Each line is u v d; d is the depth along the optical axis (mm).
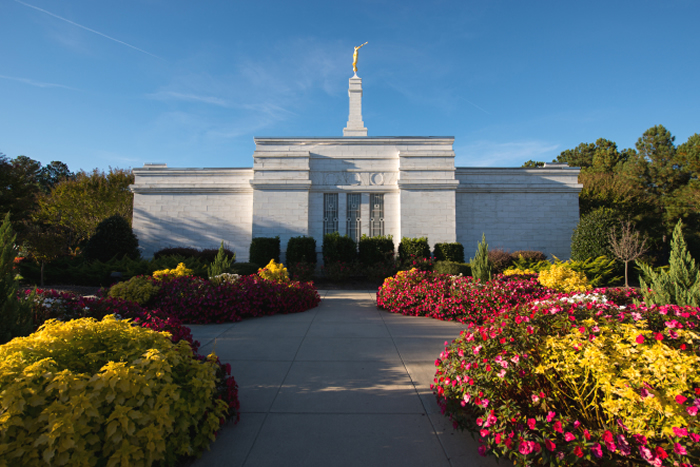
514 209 22344
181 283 9867
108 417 2801
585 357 3104
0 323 4820
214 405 3852
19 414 2605
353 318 9734
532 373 3531
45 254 14727
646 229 27828
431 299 9883
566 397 3547
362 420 4160
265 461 3412
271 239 19672
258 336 7812
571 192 22344
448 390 3990
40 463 2490
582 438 2857
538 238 22219
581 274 11695
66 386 2713
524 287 9922
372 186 21719
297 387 5074
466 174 22594
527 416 3551
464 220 22234
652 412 2713
